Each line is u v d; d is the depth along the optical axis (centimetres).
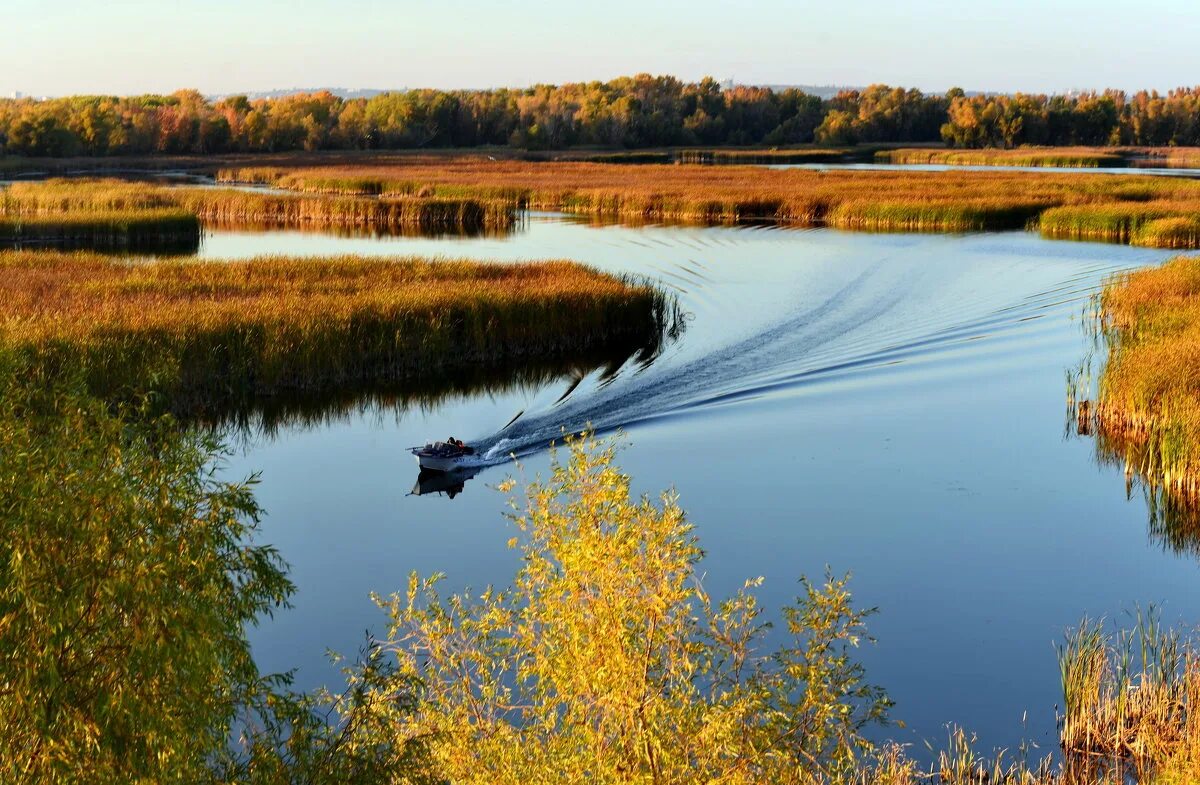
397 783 927
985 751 1416
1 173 15038
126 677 738
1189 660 1534
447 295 4078
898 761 1339
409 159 18012
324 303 3919
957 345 3994
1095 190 9550
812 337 4159
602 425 3016
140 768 746
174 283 4519
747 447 2794
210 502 837
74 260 5303
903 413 3123
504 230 8225
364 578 2017
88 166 16688
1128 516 2322
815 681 1000
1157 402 2792
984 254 6525
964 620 1820
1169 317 3634
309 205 9169
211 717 810
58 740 716
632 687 948
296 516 2356
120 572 748
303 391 3438
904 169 15500
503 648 1075
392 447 2883
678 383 3491
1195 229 7012
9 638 721
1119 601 1894
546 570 1045
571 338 4066
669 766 955
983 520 2291
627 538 980
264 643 1750
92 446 813
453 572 2041
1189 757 1233
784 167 16400
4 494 754
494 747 1006
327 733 919
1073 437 2891
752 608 1041
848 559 2081
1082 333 4131
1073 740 1416
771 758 970
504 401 3319
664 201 9425
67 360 2922
